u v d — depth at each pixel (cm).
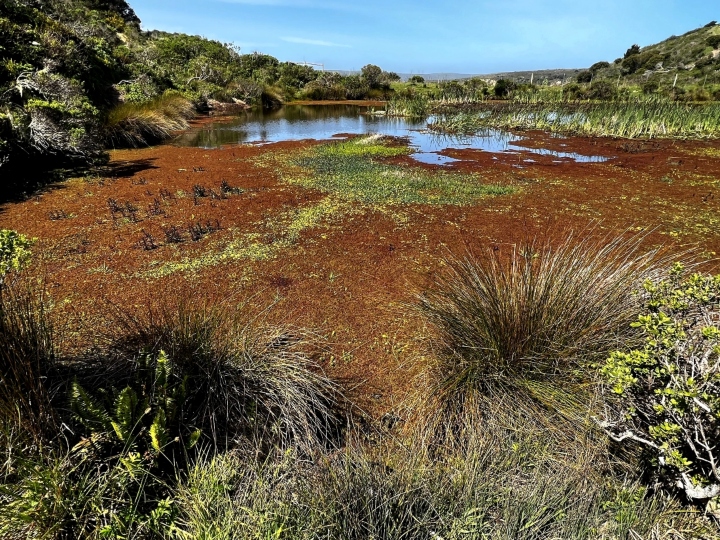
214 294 351
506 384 221
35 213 535
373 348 291
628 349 214
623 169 849
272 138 1241
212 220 524
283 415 211
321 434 217
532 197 645
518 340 230
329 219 535
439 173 801
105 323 301
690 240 470
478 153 1035
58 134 723
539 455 190
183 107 1585
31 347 189
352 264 412
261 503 161
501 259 416
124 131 1048
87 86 1180
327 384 254
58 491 145
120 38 2088
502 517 160
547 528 158
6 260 211
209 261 411
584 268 260
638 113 1351
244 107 2081
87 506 151
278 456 196
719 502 155
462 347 240
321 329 310
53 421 168
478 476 174
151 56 2002
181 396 187
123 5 2864
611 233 491
